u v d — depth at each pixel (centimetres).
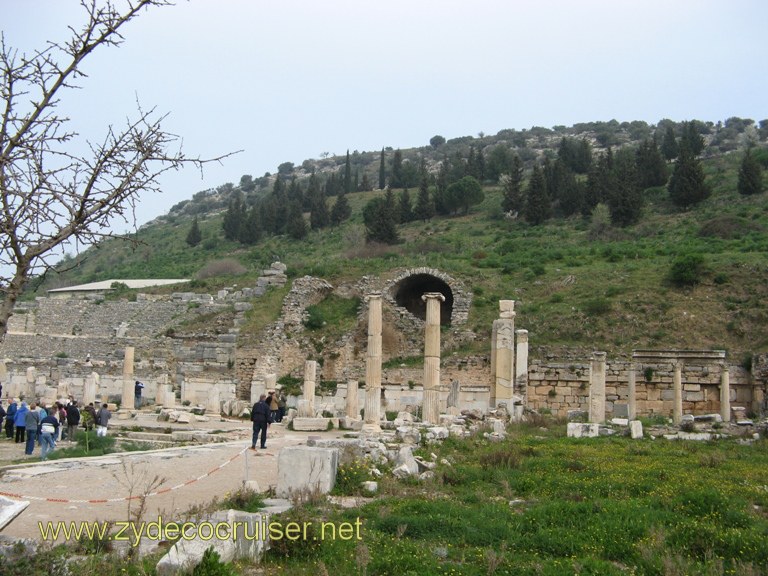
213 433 3716
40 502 1753
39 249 1130
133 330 7800
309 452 1875
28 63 1117
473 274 7431
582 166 15012
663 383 5438
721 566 1332
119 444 3350
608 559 1483
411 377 6094
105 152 1170
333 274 7694
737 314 6081
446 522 1620
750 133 19750
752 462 2669
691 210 10506
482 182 15488
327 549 1405
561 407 5519
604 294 6700
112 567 1204
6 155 1102
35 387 6084
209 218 18488
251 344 6588
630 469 2361
